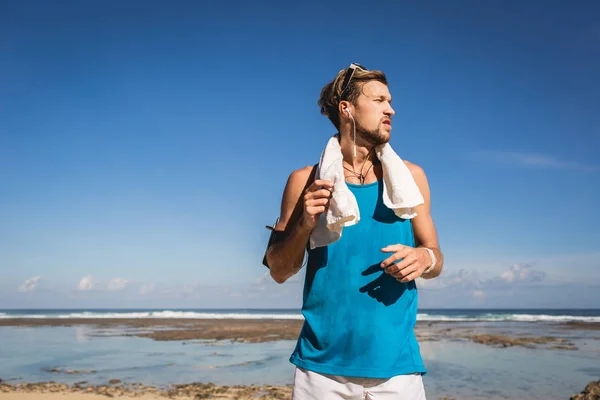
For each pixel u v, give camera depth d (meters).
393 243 2.07
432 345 16.67
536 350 15.09
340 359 1.97
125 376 10.58
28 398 8.02
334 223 1.94
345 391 1.97
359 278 2.03
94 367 12.01
